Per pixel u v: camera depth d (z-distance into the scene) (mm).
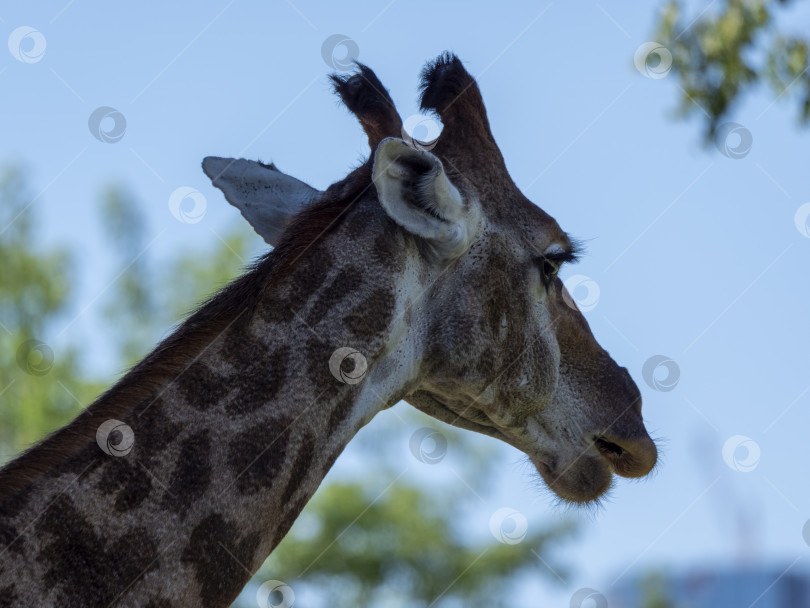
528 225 6648
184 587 5277
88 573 5078
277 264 5992
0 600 4891
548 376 6738
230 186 7211
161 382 5520
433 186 6004
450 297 6336
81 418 5395
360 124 7137
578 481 7102
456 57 6887
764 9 11578
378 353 6031
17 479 5160
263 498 5551
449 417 6926
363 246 6113
